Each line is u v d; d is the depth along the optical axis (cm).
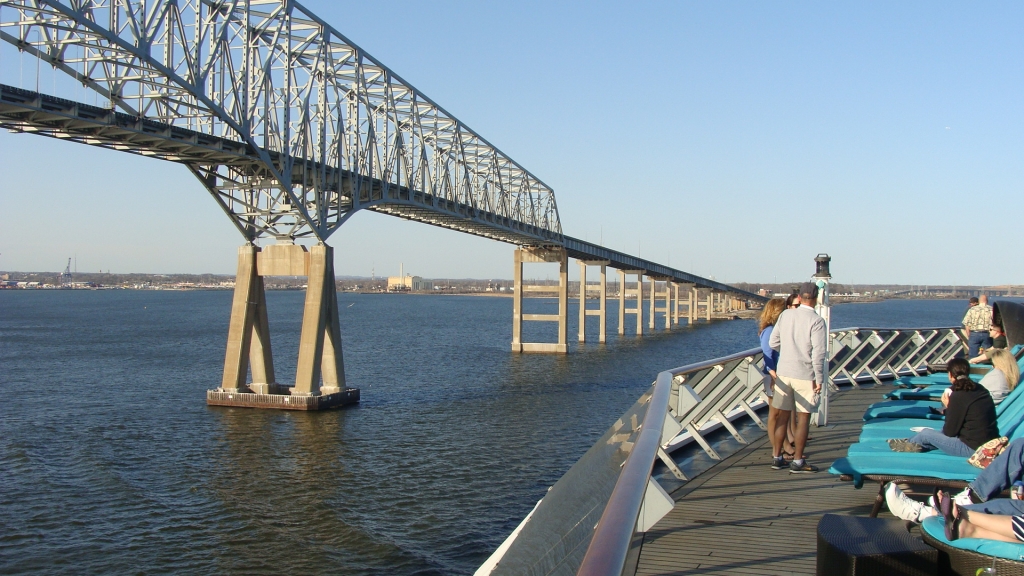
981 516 511
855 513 770
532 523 527
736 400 1153
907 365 2031
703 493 852
